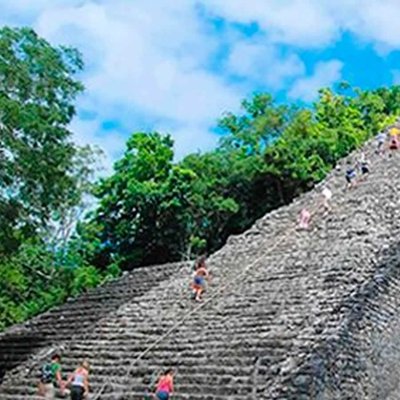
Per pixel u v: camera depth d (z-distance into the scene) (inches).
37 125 872.3
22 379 836.0
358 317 653.3
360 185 1080.8
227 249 1014.4
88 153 1315.2
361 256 791.7
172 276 992.9
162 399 636.7
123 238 1627.7
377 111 1972.2
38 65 898.1
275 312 726.5
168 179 1584.6
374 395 633.6
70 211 1604.3
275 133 1879.9
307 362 596.7
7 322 1416.1
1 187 882.1
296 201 1117.1
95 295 1050.1
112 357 788.6
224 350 686.5
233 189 1644.9
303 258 852.6
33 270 1534.2
